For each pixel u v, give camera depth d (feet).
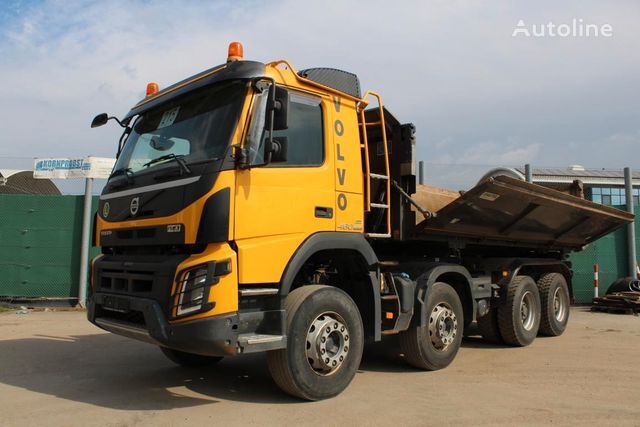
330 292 17.92
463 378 20.95
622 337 31.91
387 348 27.25
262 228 16.33
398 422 15.37
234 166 15.85
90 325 34.81
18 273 43.47
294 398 17.67
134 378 20.74
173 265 15.51
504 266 28.96
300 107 18.35
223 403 17.21
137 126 20.54
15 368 22.36
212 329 14.75
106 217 19.26
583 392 18.86
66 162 44.01
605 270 51.06
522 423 15.42
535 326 29.45
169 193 16.39
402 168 22.80
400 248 25.36
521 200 25.20
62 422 15.19
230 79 16.58
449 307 23.16
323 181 18.37
